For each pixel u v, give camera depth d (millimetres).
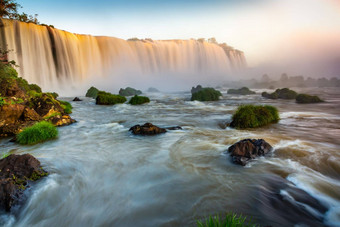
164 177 5375
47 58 35469
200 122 13188
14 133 9531
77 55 42031
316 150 6852
